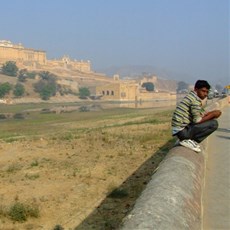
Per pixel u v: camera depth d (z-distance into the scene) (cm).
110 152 1673
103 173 1299
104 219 877
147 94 17988
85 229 827
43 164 1525
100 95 17438
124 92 17000
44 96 14912
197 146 662
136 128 2555
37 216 920
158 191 372
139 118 4494
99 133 2381
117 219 866
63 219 898
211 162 926
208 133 668
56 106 12838
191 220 341
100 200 1016
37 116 7575
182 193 389
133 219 297
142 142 1872
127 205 960
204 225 518
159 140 1884
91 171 1340
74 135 2444
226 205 598
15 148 1983
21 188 1180
